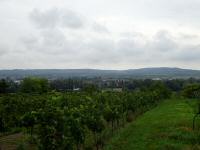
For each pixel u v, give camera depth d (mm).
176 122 57125
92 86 110125
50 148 27453
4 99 55844
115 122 65250
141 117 74812
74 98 61688
